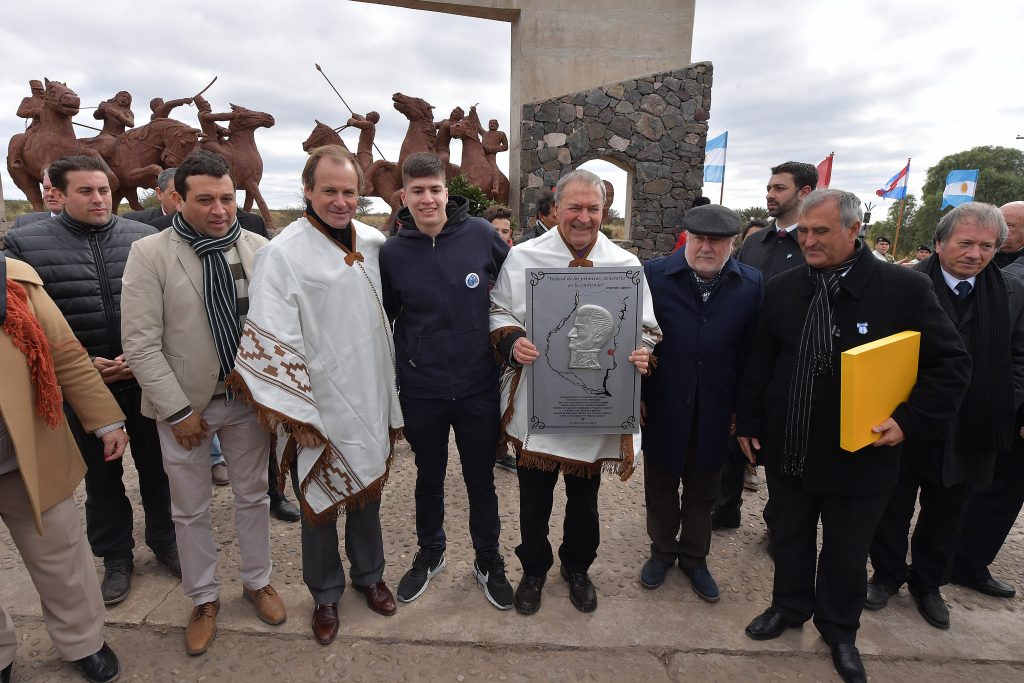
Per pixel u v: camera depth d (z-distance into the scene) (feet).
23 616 7.82
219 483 11.84
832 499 6.96
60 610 6.52
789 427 6.98
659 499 8.43
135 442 8.36
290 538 9.89
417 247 7.29
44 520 6.25
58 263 7.68
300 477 6.91
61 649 6.59
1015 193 132.77
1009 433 7.49
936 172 144.46
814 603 7.46
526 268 7.10
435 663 7.07
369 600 7.97
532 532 7.79
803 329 6.89
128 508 8.55
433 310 7.28
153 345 6.70
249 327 6.48
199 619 7.38
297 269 6.65
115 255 8.14
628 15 37.73
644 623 7.82
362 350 6.93
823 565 7.21
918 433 6.43
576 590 8.11
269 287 6.53
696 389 7.72
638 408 7.20
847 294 6.69
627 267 6.93
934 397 6.42
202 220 6.88
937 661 7.31
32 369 5.98
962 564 8.77
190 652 7.11
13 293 5.92
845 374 5.88
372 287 7.12
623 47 37.93
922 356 6.64
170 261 6.80
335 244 6.90
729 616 8.02
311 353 6.77
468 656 7.19
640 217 34.35
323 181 6.56
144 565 9.04
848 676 6.86
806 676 6.98
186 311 6.84
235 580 8.66
